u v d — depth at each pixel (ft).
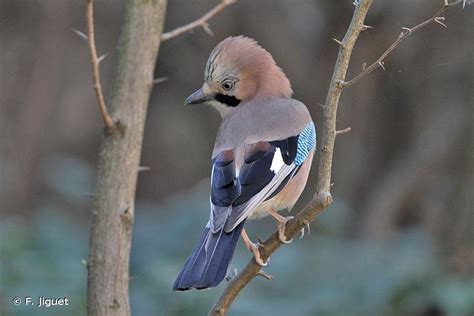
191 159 59.93
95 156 59.57
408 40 44.78
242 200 22.09
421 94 46.93
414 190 47.83
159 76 57.88
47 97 57.41
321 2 49.49
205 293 35.86
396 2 43.88
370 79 47.37
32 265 37.14
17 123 56.49
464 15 43.47
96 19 58.70
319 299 35.83
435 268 35.40
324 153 19.39
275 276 37.76
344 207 43.78
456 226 39.29
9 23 56.65
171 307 36.06
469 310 33.53
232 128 24.12
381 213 47.83
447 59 44.62
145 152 59.98
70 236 41.57
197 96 26.13
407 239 40.01
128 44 21.72
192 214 43.68
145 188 59.82
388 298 34.91
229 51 25.91
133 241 42.32
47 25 57.26
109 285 20.84
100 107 20.68
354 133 49.55
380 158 49.62
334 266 38.29
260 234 43.16
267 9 53.42
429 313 34.50
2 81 56.39
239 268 38.01
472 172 41.14
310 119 25.25
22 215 54.60
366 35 44.93
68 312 35.17
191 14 55.72
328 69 50.37
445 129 46.39
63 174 49.98
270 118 24.34
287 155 23.72
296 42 52.31
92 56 20.08
